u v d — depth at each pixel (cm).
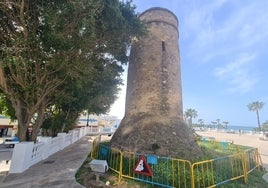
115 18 846
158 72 1173
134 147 963
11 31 796
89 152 1371
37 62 839
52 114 1789
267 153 1848
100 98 1716
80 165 974
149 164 758
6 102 1434
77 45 791
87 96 1367
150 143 957
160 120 1054
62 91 1137
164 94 1131
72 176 796
